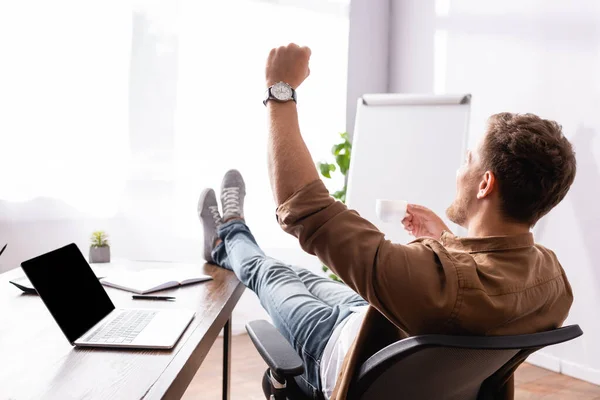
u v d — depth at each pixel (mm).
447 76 3367
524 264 931
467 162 1025
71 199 2838
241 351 2836
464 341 798
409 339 829
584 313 2580
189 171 3090
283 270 1521
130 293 1415
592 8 2508
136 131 2975
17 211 2725
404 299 848
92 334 1028
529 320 931
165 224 3055
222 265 1824
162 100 3014
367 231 879
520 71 2867
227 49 3125
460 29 3264
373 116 3084
